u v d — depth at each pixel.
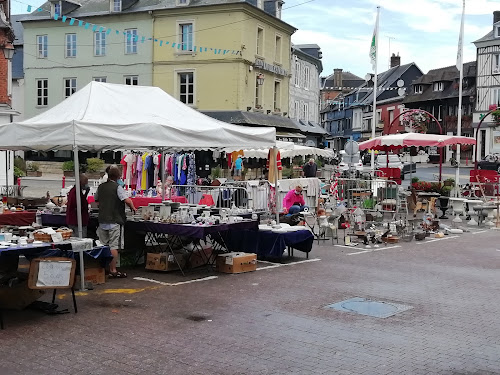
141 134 9.25
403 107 64.94
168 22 37.47
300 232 11.37
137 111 10.22
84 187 9.49
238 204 16.00
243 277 9.80
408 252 12.51
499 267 10.96
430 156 55.78
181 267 10.24
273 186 17.09
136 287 8.95
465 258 11.88
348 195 17.88
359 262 11.29
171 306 7.87
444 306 8.09
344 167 31.80
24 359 5.79
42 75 41.22
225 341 6.42
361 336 6.68
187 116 10.84
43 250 7.69
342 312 7.69
